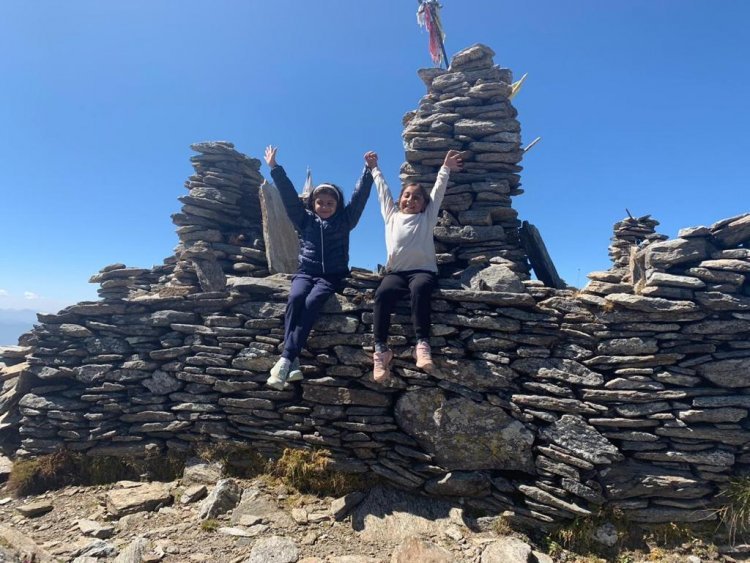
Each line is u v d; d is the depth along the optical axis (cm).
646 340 236
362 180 288
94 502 256
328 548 218
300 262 281
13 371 325
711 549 222
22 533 225
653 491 231
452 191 296
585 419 236
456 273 279
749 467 230
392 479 255
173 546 213
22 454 284
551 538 232
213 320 283
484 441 247
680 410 230
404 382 256
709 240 241
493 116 299
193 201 339
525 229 309
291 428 270
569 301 247
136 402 284
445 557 209
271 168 281
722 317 232
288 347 250
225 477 267
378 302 251
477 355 250
